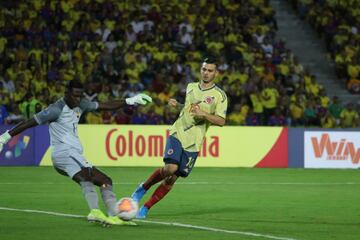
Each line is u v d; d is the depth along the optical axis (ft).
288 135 231.30
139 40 277.85
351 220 112.06
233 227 102.47
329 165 231.30
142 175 195.93
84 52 267.39
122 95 251.80
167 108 246.06
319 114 261.85
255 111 260.42
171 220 109.09
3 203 129.18
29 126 99.30
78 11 284.82
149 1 296.71
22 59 261.03
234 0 306.14
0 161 220.02
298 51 309.22
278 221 109.70
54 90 245.45
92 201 98.63
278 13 323.98
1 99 238.68
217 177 192.65
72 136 101.76
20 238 90.79
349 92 291.38
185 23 289.94
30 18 278.67
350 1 317.63
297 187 168.76
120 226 100.94
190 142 107.24
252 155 229.45
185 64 271.08
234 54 280.51
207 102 107.76
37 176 187.93
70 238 90.94
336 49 300.20
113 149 224.12
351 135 231.91
